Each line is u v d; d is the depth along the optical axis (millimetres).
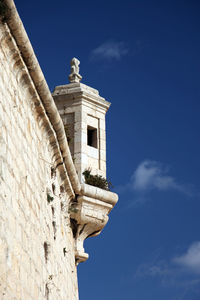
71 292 19078
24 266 12844
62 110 21703
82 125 21391
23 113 14023
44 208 15461
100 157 21578
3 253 11469
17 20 12625
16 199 12672
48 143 16375
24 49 13289
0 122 12039
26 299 12789
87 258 20781
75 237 20625
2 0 12164
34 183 14531
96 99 22047
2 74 12562
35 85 14406
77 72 22453
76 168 20859
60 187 18375
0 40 12609
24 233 13078
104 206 20531
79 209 20016
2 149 11977
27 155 14062
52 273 15703
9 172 12305
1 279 11234
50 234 15984
